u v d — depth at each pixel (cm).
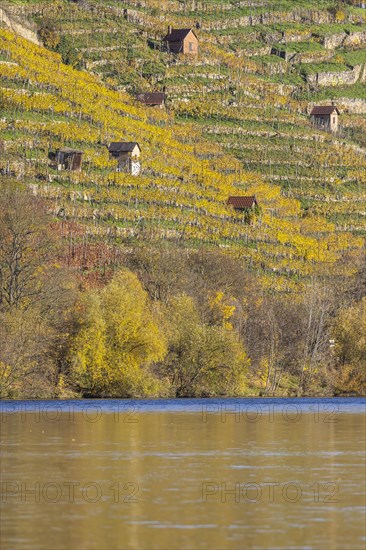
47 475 12600
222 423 18725
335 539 9462
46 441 15825
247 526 9962
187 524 10038
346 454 14375
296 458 14012
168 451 14712
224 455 14300
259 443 15638
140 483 12050
